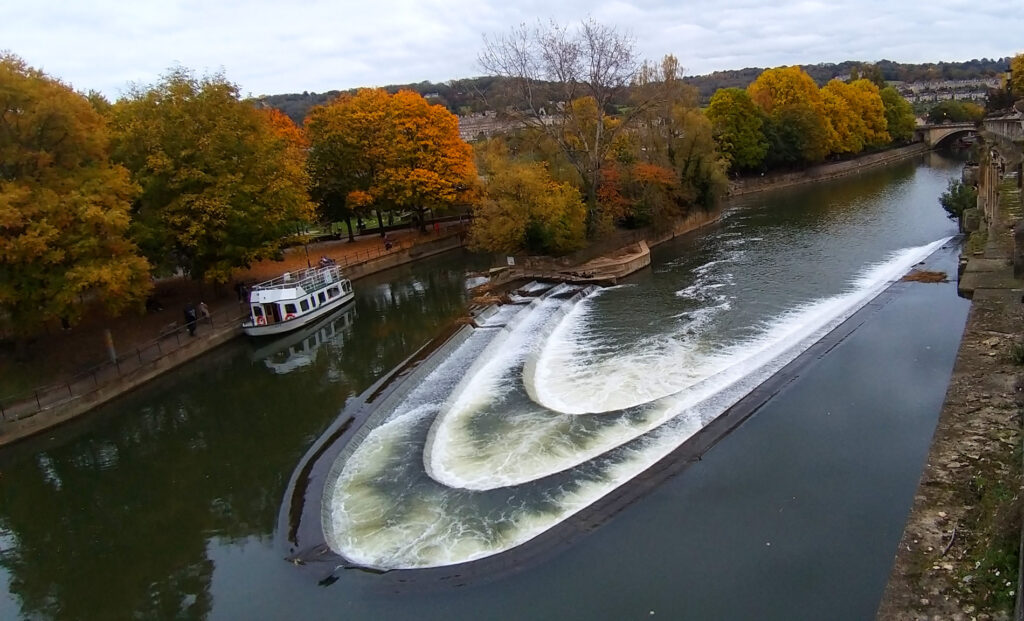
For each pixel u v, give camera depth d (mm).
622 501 24250
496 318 50469
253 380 43344
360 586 21484
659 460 26703
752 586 20438
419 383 38062
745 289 52500
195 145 50250
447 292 61844
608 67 69562
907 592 15367
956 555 16172
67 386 39188
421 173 76000
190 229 48156
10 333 43500
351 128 76250
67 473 33219
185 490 30469
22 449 34875
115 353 44406
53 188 39219
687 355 39250
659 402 32375
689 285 56031
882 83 190875
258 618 20984
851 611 19266
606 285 59656
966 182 79125
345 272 67812
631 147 82312
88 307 46062
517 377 37812
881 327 39312
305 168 73562
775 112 126250
